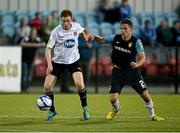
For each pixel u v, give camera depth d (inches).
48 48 1212.5
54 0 2583.7
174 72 2140.7
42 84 2086.6
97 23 2524.6
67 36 1218.6
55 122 1202.6
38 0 2578.7
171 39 2283.5
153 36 2297.0
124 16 2374.5
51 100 1210.0
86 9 2603.3
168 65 2143.2
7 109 1488.7
